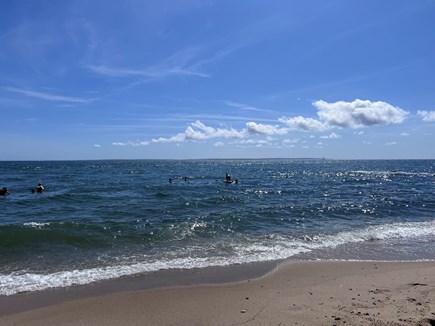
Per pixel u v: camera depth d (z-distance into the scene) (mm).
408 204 22734
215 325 5742
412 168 106625
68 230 13328
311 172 78875
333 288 7539
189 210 19312
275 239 12609
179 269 9094
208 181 47219
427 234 13773
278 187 36875
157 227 14297
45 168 99250
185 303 6777
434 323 5441
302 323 5637
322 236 13211
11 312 6426
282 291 7418
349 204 22109
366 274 8648
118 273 8719
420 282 7836
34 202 23250
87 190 32156
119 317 6164
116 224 14781
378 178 55000
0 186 37750
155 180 49062
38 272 8766
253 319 5910
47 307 6648
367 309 6121
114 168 102438
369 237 13125
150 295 7246
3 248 10930
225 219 16266
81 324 5914
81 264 9461
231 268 9211
